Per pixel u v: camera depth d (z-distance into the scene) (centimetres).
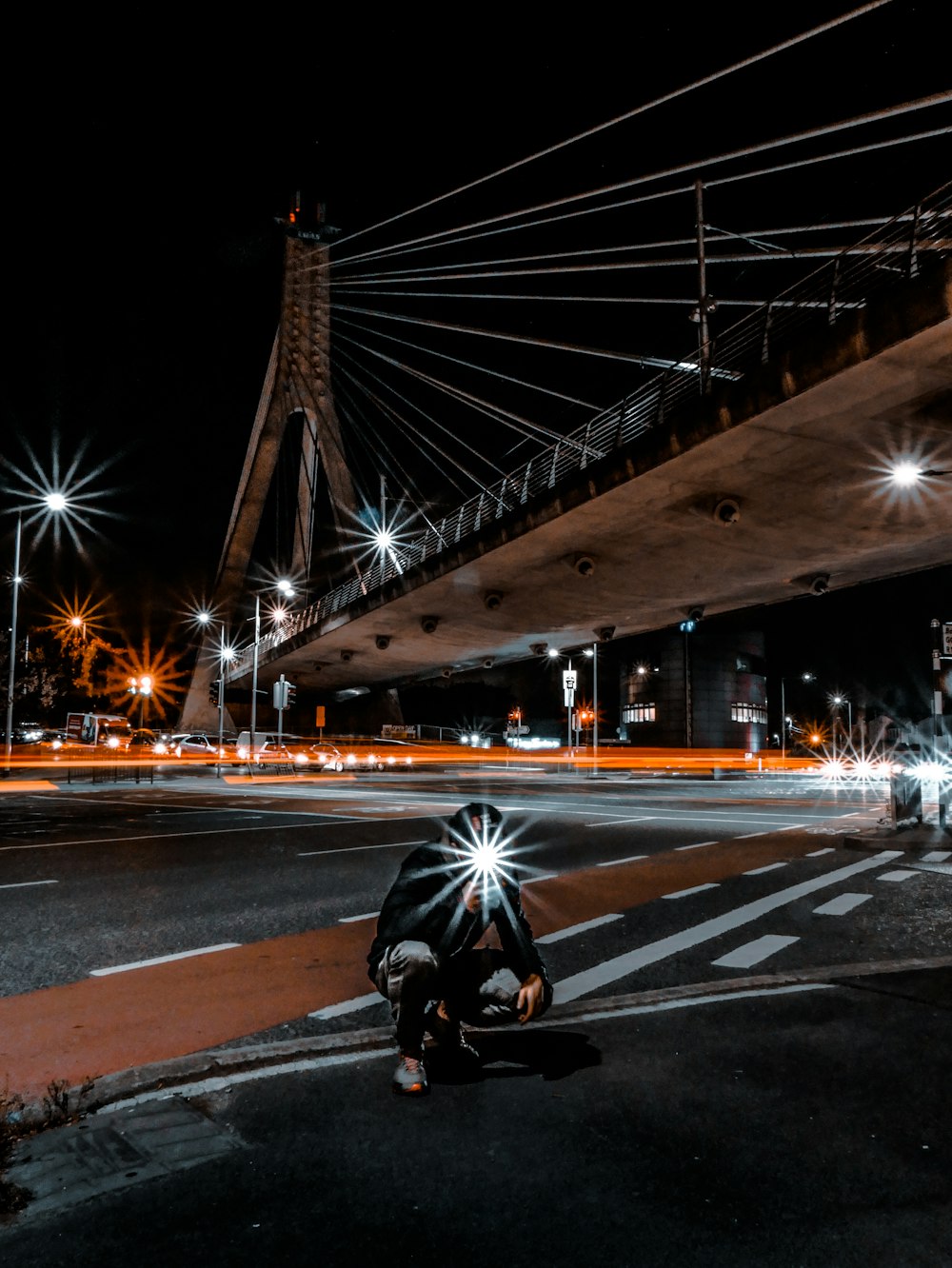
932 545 2878
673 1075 433
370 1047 473
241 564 8769
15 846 1451
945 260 1591
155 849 1415
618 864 1264
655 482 2439
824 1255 283
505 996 443
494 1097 406
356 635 5344
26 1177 329
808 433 2078
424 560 3862
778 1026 509
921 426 1977
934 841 1438
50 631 7150
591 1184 326
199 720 9062
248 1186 323
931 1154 351
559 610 4091
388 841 1538
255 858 1309
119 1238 290
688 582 3447
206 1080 425
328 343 8288
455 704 14662
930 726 1669
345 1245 287
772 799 3020
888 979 612
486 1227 297
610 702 12569
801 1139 363
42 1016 546
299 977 642
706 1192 321
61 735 7981
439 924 437
